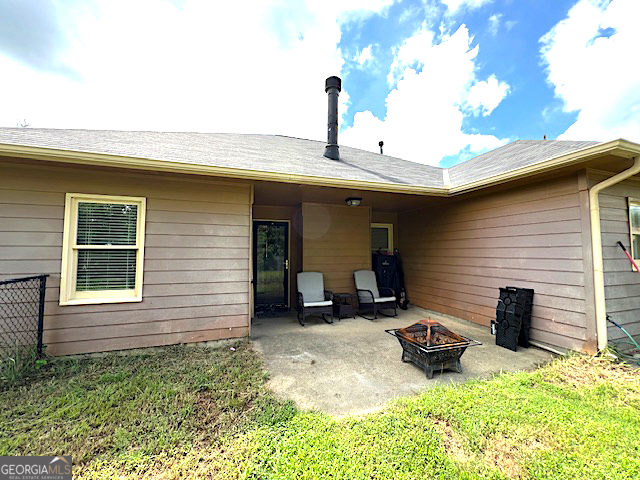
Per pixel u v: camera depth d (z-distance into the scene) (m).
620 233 3.85
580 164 3.52
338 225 6.87
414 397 2.65
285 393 2.77
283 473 1.75
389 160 7.87
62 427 2.17
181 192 4.05
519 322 4.07
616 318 3.65
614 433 2.11
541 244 4.20
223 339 4.21
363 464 1.82
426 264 6.88
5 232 3.33
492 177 4.29
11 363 3.00
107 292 3.72
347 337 4.63
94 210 3.70
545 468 1.81
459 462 1.85
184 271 4.04
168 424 2.22
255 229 6.80
